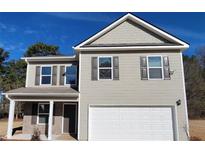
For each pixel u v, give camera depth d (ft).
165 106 43.39
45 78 55.62
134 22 48.78
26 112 52.65
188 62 136.77
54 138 44.83
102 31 48.08
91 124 43.34
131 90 44.39
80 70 45.88
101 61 46.34
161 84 44.29
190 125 77.41
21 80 125.08
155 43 47.14
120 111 43.73
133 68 45.39
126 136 42.57
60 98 45.09
